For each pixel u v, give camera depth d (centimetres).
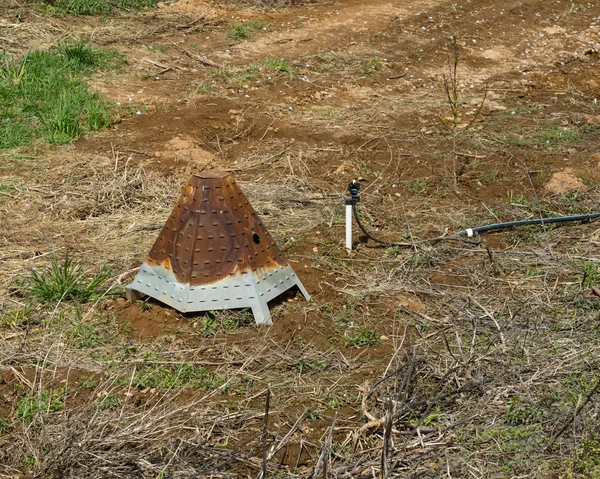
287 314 512
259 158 794
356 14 1363
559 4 1513
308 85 1013
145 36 1135
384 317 518
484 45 1252
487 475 374
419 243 623
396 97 1001
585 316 509
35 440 389
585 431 396
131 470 373
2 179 700
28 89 888
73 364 457
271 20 1292
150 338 488
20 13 1112
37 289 519
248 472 379
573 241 628
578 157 809
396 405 409
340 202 698
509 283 558
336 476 372
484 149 829
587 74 1156
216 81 1002
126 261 578
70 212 654
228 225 497
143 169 742
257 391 440
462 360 457
